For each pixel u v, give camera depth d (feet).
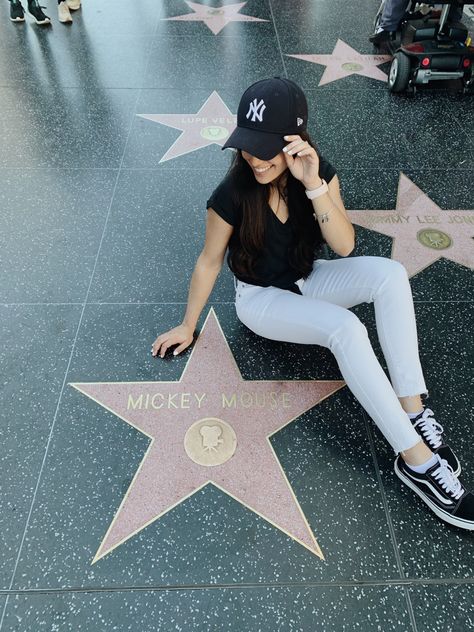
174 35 15.58
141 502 5.56
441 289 7.98
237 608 4.84
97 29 15.88
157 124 11.65
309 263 5.93
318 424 6.25
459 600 4.89
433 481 5.32
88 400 6.47
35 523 5.41
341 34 15.85
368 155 10.85
